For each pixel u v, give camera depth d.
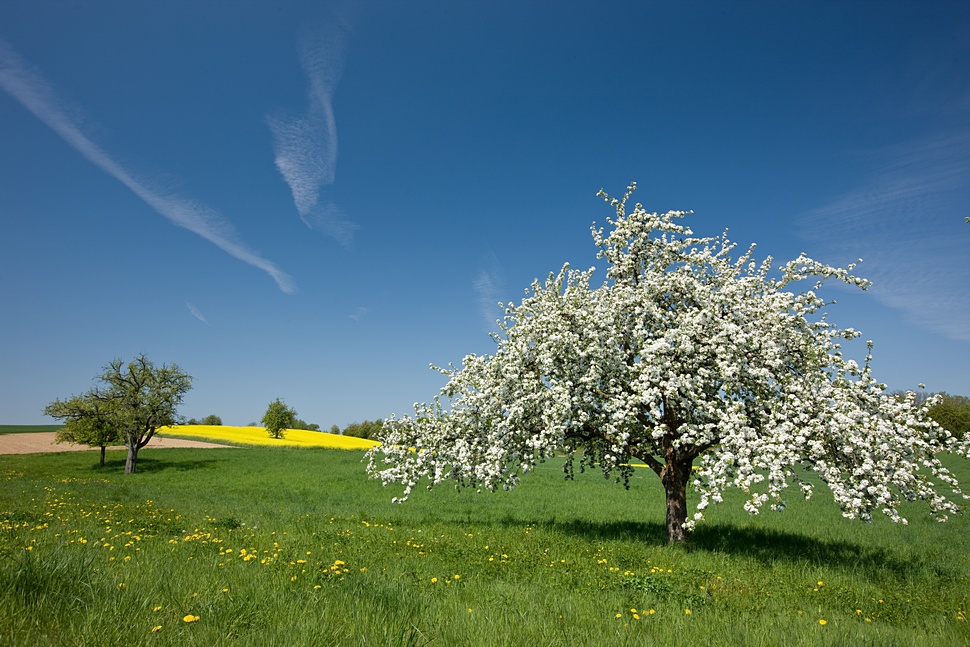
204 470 42.06
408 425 15.98
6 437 70.81
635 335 13.78
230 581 6.86
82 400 44.81
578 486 32.03
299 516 17.36
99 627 4.63
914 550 13.95
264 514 17.88
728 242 15.05
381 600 6.48
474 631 5.56
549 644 5.34
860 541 15.39
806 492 11.15
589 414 13.60
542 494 28.12
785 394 12.41
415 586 7.62
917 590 9.34
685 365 13.09
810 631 6.38
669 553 11.85
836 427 11.07
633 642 5.62
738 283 13.59
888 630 6.74
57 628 4.62
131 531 12.11
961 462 34.72
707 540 14.02
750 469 10.87
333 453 55.22
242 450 57.75
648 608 7.35
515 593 7.57
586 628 6.13
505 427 13.59
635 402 12.64
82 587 5.74
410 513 20.08
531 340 14.28
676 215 14.59
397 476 15.62
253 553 9.50
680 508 13.80
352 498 25.95
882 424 10.96
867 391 12.05
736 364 12.26
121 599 5.49
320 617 5.52
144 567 7.46
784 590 8.86
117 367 44.44
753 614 7.32
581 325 14.02
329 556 9.84
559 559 10.71
